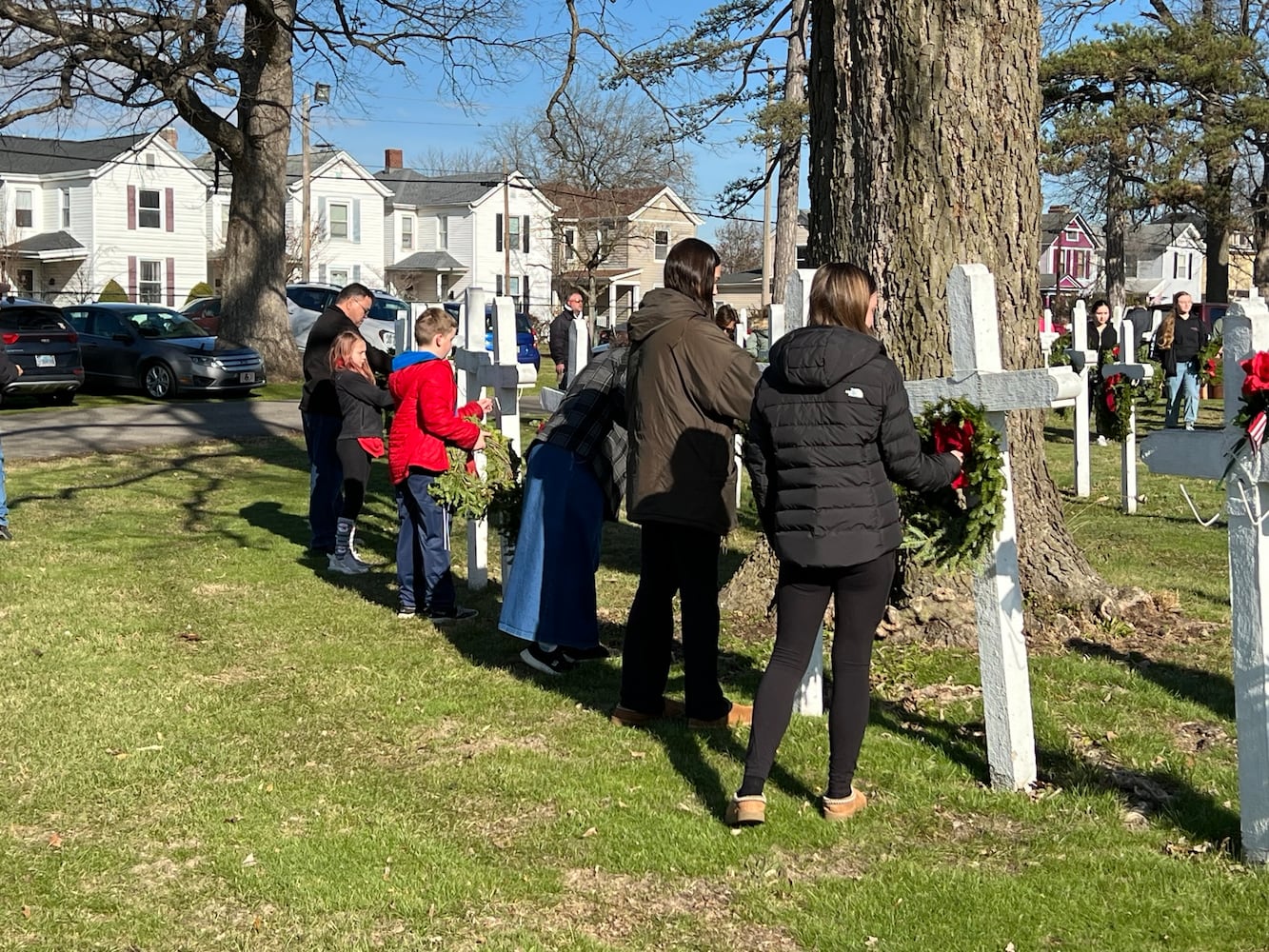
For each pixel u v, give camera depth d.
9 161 49.16
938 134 6.73
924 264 6.78
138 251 49.94
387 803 4.99
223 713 5.89
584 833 4.74
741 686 6.24
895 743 5.48
